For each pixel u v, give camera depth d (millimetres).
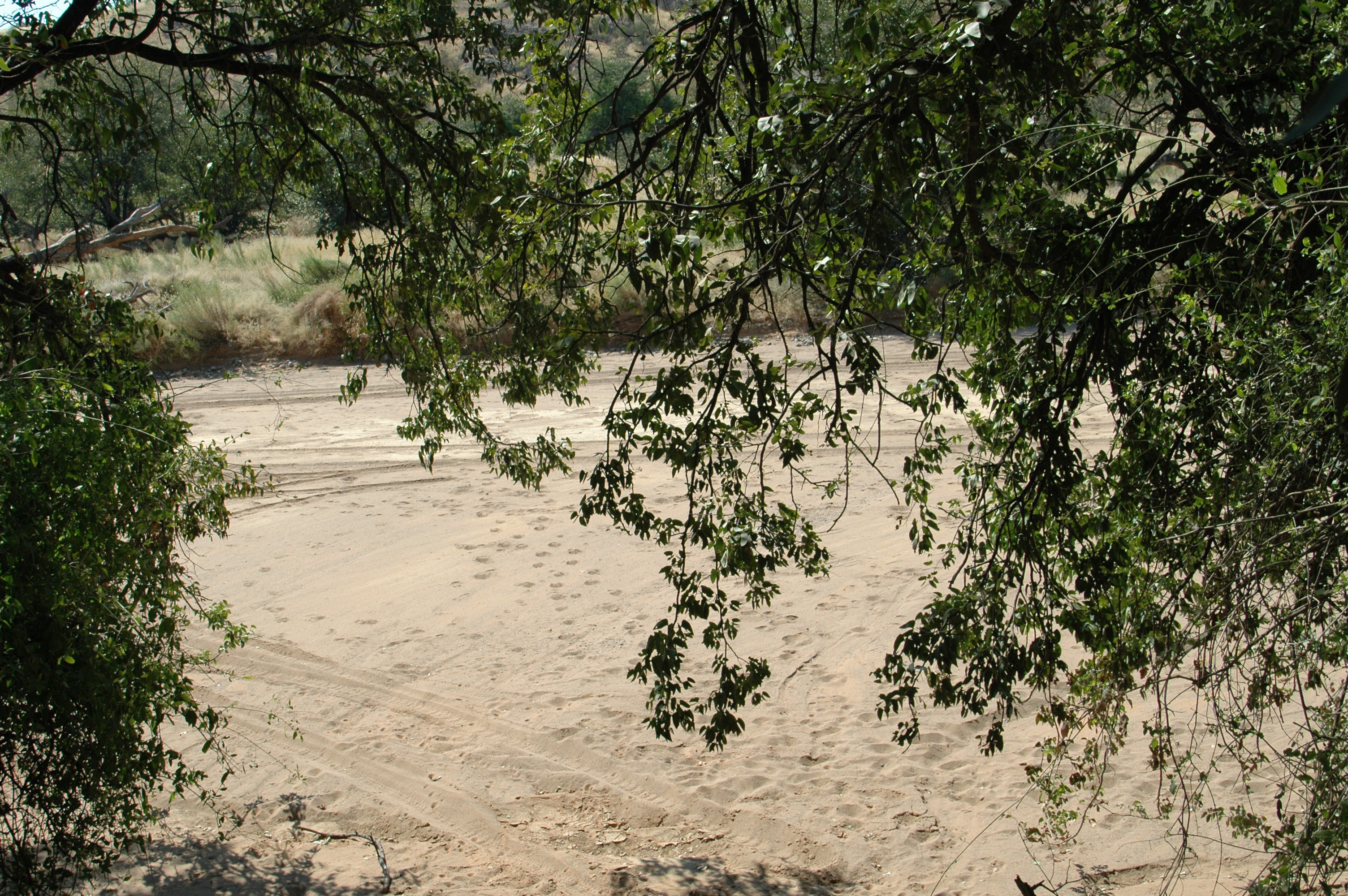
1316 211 2609
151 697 4281
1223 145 3156
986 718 7184
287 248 25062
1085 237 3303
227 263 23938
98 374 4164
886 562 10320
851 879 5449
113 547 3725
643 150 4297
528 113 4801
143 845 4645
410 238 5645
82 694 3656
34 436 3402
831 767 6660
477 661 8672
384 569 11008
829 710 7465
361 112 6059
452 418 5828
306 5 5801
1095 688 3422
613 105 4512
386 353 5738
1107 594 3385
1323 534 2506
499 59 5949
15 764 3906
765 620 9172
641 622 9359
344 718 7672
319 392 19000
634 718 7496
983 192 3047
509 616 9625
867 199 3373
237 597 10297
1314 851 2670
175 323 20469
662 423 3541
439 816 6258
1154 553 3164
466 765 6895
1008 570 3484
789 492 12500
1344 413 2258
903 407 15367
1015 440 3480
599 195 3971
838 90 3061
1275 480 2656
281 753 7113
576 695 7941
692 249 3059
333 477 14430
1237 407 2934
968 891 5238
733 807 6242
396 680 8328
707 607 3873
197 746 7215
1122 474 3441
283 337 20969
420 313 5738
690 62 4289
